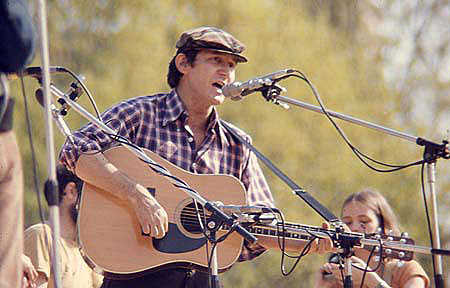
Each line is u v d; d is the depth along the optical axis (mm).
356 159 22234
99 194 7164
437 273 7188
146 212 7020
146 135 7418
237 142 7699
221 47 7527
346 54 23047
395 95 22906
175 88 7641
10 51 4773
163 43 22141
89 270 7914
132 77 21750
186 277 7223
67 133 6926
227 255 7266
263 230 7137
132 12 22203
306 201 7070
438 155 7180
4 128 4762
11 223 4746
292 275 20594
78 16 21984
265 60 22469
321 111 7219
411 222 21672
